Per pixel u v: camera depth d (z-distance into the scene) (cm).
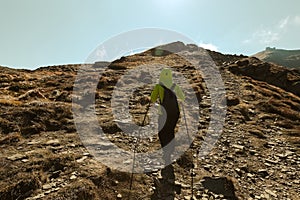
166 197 745
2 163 834
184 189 796
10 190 688
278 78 3284
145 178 810
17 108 1385
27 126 1209
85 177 768
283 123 1648
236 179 920
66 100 1788
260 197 827
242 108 1836
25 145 1026
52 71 4166
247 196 817
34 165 826
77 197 667
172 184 807
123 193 730
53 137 1132
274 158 1152
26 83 2655
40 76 3397
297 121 1744
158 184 788
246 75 3347
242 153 1156
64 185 732
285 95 2572
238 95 2195
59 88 2273
